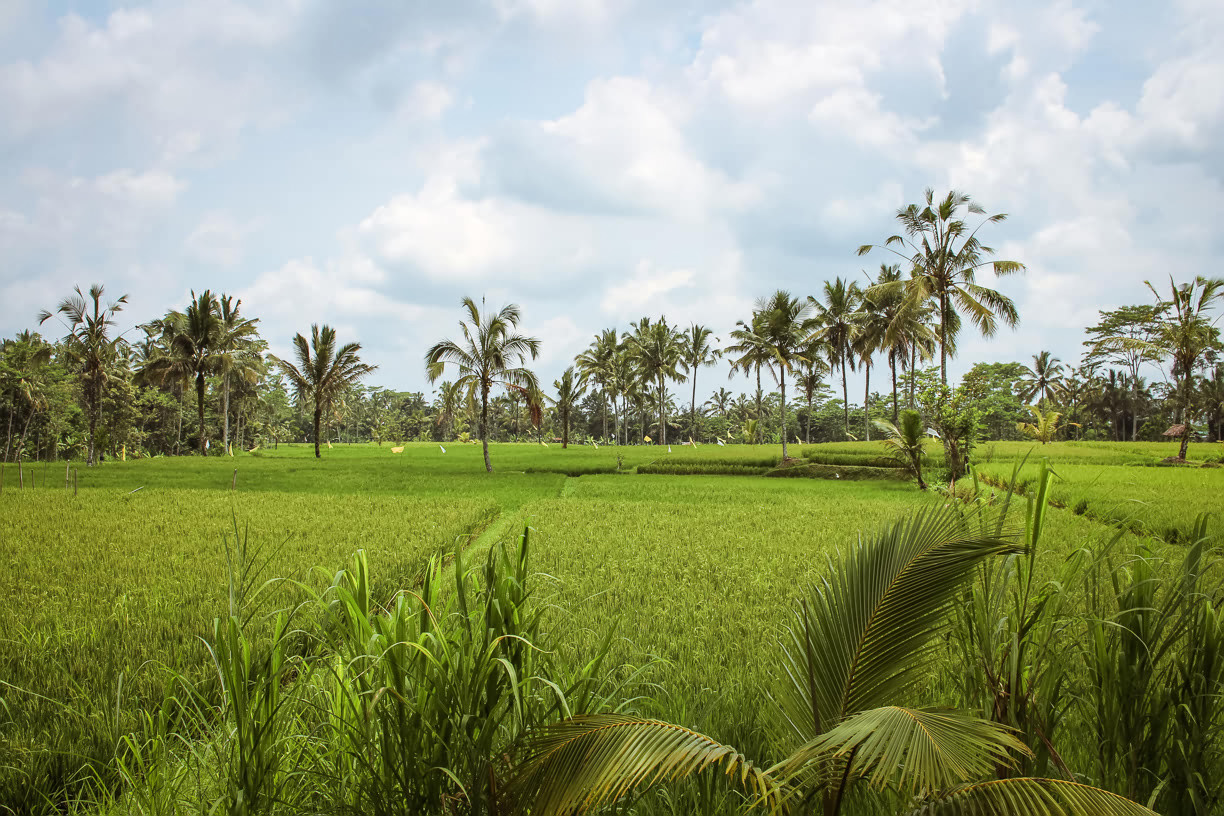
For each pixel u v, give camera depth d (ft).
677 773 7.90
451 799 9.39
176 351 156.66
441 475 107.55
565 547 41.93
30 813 13.17
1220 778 10.46
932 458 108.78
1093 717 11.08
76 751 14.55
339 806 10.23
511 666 9.55
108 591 29.07
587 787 7.81
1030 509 10.70
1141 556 10.75
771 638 21.45
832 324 167.73
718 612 26.63
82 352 134.21
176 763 13.60
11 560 35.55
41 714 16.16
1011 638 10.55
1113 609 11.80
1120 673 10.34
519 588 10.93
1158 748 10.00
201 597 27.37
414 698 10.27
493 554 10.85
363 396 389.60
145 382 158.61
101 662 19.62
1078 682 12.96
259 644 18.11
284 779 10.60
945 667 13.14
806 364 131.34
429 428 390.42
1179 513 46.52
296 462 138.21
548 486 90.63
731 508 63.05
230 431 229.86
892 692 8.89
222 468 116.26
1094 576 11.14
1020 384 283.59
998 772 9.38
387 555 36.76
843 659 9.29
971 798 7.25
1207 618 9.89
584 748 8.23
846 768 8.33
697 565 36.63
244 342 177.68
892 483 103.19
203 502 64.23
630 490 88.53
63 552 38.06
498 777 9.36
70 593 28.73
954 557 8.74
